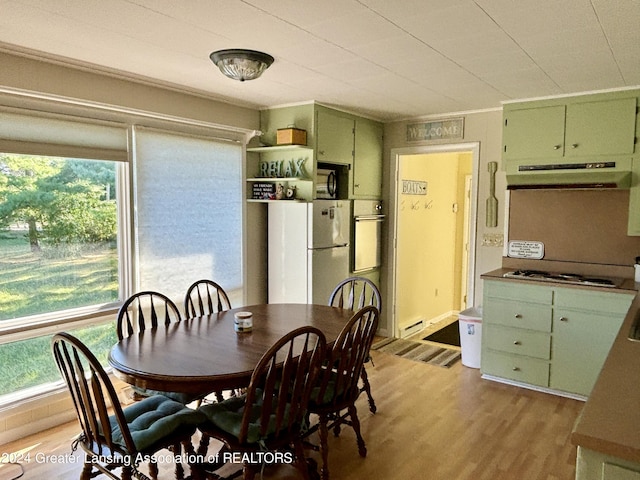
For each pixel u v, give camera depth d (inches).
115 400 73.0
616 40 96.5
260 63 109.3
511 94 145.9
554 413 127.6
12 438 114.3
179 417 83.4
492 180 170.4
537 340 141.6
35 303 120.4
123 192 136.3
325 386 91.3
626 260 146.1
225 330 106.3
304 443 98.0
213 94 151.3
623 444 43.8
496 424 121.4
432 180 233.5
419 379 153.1
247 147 171.3
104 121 128.4
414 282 222.1
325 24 89.7
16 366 117.3
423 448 109.7
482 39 96.7
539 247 160.2
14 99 110.6
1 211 112.8
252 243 176.9
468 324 163.0
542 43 98.8
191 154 151.4
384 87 139.4
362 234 189.3
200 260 156.2
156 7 82.4
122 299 138.5
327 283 172.7
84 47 105.2
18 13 85.5
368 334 100.1
